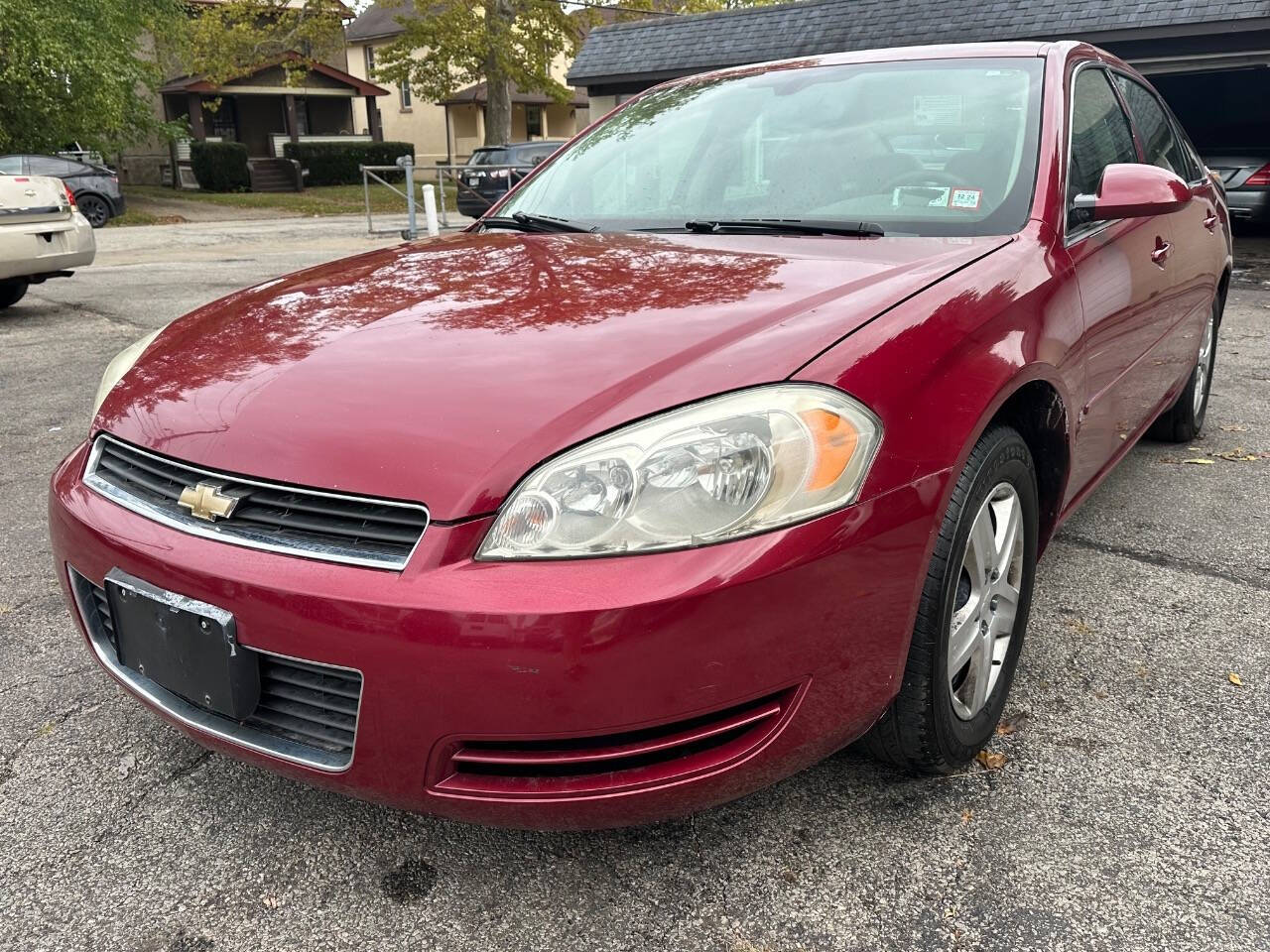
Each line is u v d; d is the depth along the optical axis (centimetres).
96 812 202
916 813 195
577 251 235
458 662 144
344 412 165
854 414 159
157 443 178
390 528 152
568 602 142
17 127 2061
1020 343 197
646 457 148
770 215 255
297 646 153
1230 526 341
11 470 421
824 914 171
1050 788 202
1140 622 272
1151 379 314
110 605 179
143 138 2508
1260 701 232
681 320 178
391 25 4044
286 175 3112
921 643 176
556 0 2809
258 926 172
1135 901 171
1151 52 1203
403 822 198
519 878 182
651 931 168
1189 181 375
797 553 150
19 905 177
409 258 248
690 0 3388
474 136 4059
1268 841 185
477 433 154
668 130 301
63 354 657
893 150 261
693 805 160
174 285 987
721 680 149
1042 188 239
